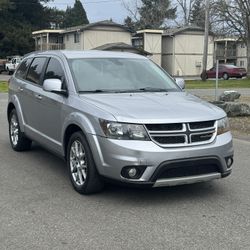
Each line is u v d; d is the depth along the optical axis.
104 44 58.94
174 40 62.31
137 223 5.18
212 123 5.82
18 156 8.48
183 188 6.48
